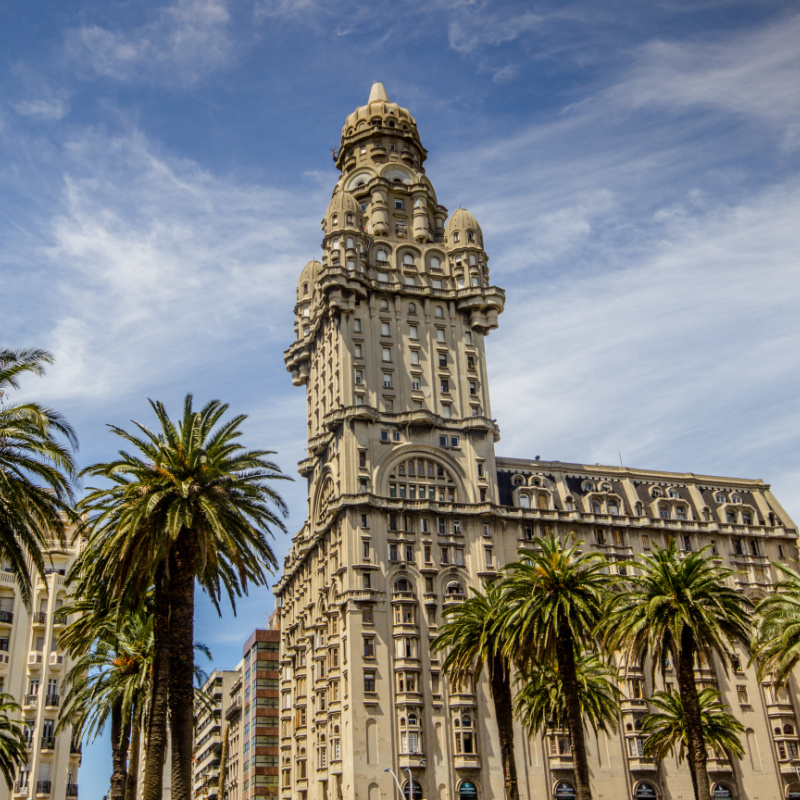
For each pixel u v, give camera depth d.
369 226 129.50
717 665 114.81
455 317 124.06
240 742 152.00
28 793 83.56
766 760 111.06
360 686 98.25
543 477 122.00
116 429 49.75
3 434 37.88
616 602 61.41
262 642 140.62
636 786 104.50
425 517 109.38
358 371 115.69
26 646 88.38
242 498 51.62
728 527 125.19
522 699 78.94
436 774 97.00
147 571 47.47
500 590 71.12
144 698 61.34
